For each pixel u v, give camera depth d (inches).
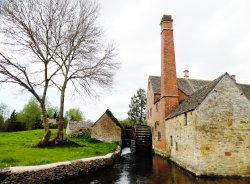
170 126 945.5
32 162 546.0
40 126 2834.6
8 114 3216.0
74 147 925.8
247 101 668.1
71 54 962.7
